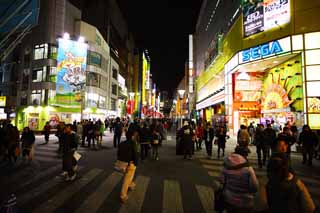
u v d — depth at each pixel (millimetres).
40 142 20453
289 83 19781
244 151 3791
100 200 6137
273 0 19609
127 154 6156
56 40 36625
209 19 41688
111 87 49125
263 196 3037
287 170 2865
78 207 5625
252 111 24734
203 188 7285
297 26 17875
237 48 23781
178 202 6023
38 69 36469
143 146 12719
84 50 35844
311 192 6926
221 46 31281
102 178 8461
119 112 57344
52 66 35938
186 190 7074
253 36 21266
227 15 28469
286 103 19797
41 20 36906
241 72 25062
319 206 5762
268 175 3020
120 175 8914
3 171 9422
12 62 39438
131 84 79625
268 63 21422
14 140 11266
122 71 64750
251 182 3232
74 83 32875
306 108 17078
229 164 3432
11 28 8852
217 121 32875
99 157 13062
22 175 8789
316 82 16984
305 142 11133
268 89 23078
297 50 17734
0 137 11227
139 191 6945
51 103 34875
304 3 17734
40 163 11102
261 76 24875
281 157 2996
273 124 20281
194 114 61312
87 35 40281
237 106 24953
